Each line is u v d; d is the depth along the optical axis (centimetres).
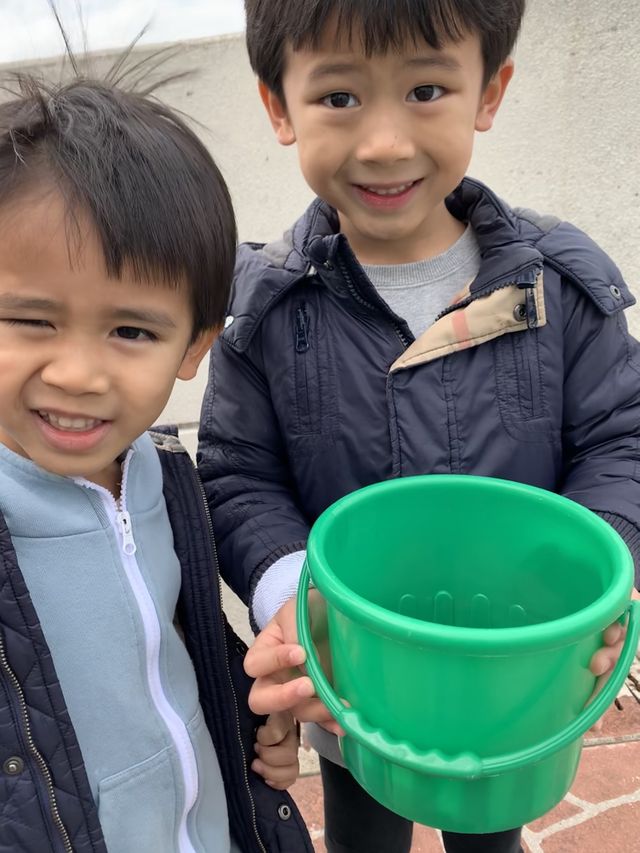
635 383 106
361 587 78
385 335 103
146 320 69
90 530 79
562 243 106
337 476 105
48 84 77
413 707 59
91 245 64
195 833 89
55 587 77
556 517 73
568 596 74
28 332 66
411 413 101
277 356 105
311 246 99
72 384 66
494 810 62
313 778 175
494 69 98
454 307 101
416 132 90
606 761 172
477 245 110
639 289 197
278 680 80
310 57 88
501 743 59
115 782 80
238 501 106
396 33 82
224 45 182
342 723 63
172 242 68
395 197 96
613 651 64
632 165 186
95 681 79
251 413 108
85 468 73
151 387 71
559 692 59
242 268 109
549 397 103
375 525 77
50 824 75
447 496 78
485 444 101
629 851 152
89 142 67
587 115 185
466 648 53
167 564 87
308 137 93
